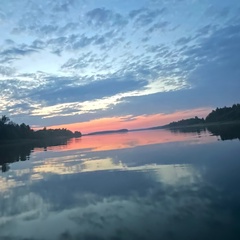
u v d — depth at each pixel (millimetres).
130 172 20125
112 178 18641
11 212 13023
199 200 11766
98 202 13359
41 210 12984
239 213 9891
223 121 150125
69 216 11812
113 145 51219
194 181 15156
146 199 12914
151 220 10328
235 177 14805
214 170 17312
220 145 29688
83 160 30078
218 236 8547
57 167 26516
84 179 19297
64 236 9945
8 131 133875
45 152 48781
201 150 27422
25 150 59219
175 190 13766
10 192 17109
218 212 10234
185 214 10461
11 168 28625
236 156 21297
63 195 15320
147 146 39875
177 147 33219
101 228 10188
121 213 11453
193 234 8859
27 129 157875
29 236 10242
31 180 20625
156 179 16828
